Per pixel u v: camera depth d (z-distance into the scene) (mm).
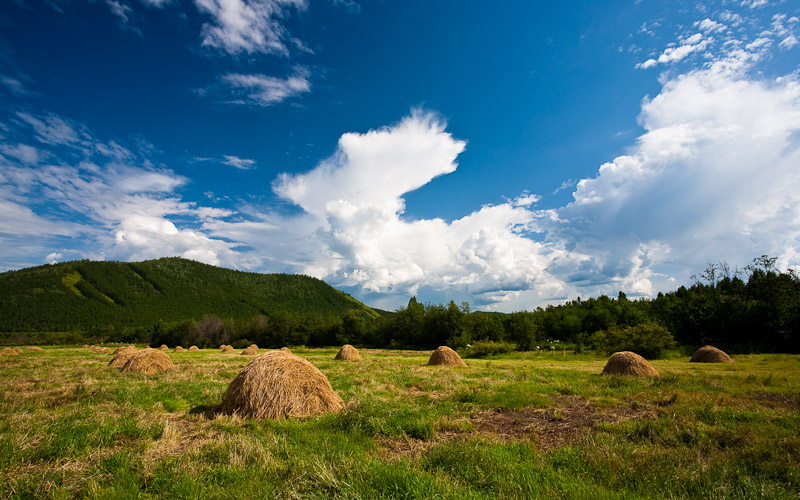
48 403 8992
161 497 4043
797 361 23469
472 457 4930
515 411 8711
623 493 4016
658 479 4410
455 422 7316
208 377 14852
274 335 81250
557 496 3930
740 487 4152
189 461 4984
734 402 9508
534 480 4344
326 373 16656
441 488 3957
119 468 4762
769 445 5609
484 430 7148
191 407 9062
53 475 4496
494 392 10883
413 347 61531
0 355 33688
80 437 5828
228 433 6547
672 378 13570
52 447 5387
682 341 40031
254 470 4691
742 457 5203
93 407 8320
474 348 38531
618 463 4832
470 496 3840
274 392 8227
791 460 5012
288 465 4887
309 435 6359
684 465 4918
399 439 6418
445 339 57625
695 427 6758
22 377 14914
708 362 24078
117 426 6562
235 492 4051
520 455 5387
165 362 18328
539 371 17906
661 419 7504
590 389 11516
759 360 24828
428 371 17797
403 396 10672
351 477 4223
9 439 5527
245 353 40344
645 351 30344
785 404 9461
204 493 4078
